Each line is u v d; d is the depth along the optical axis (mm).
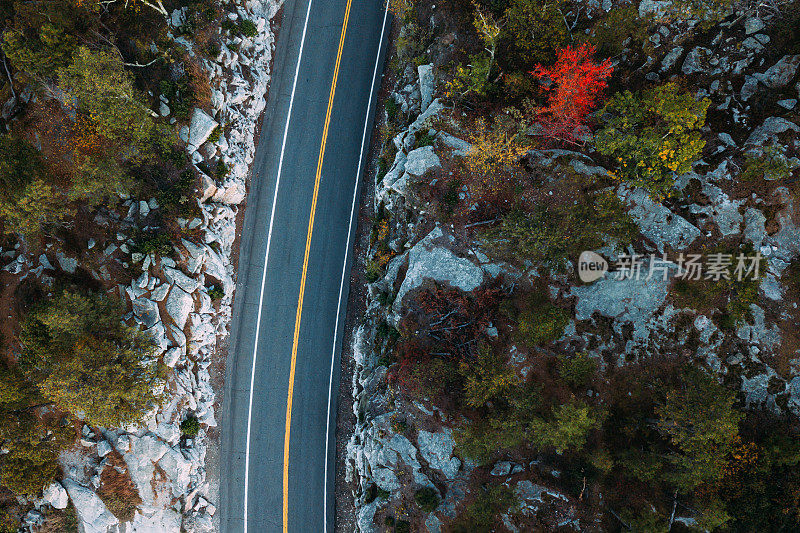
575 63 26594
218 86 35000
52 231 31031
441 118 32969
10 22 29594
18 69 28609
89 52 26250
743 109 29422
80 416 31109
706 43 29922
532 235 29281
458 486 30953
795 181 27969
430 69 34812
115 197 31000
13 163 28422
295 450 35781
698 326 29172
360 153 38094
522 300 31078
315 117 38062
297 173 37656
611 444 29312
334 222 37531
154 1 32406
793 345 28078
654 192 27547
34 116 30703
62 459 31578
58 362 28281
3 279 31547
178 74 33188
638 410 29438
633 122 26953
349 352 36750
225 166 35406
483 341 30812
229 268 36312
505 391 30078
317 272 37156
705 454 25359
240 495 35375
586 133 30344
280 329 36625
